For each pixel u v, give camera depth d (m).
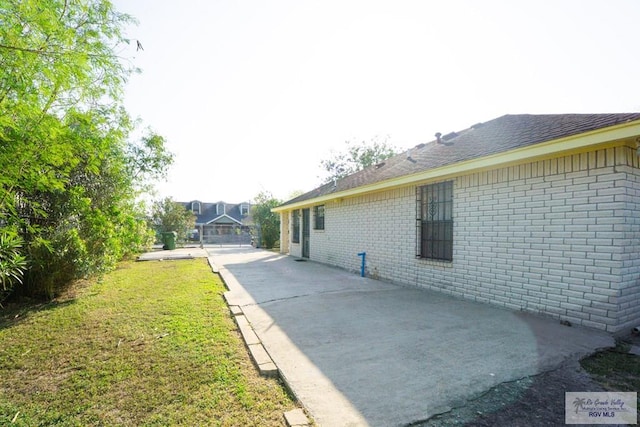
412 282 7.07
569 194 4.28
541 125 5.72
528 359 3.07
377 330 3.99
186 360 3.14
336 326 4.16
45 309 5.03
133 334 3.88
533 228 4.72
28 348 3.50
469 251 5.75
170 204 25.75
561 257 4.36
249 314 4.69
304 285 7.12
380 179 7.94
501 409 2.25
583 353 3.21
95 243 6.64
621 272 3.80
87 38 4.19
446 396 2.41
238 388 2.60
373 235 8.48
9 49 3.19
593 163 4.04
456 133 9.84
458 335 3.78
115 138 6.43
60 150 4.20
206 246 24.69
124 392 2.57
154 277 8.14
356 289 6.69
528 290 4.78
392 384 2.60
